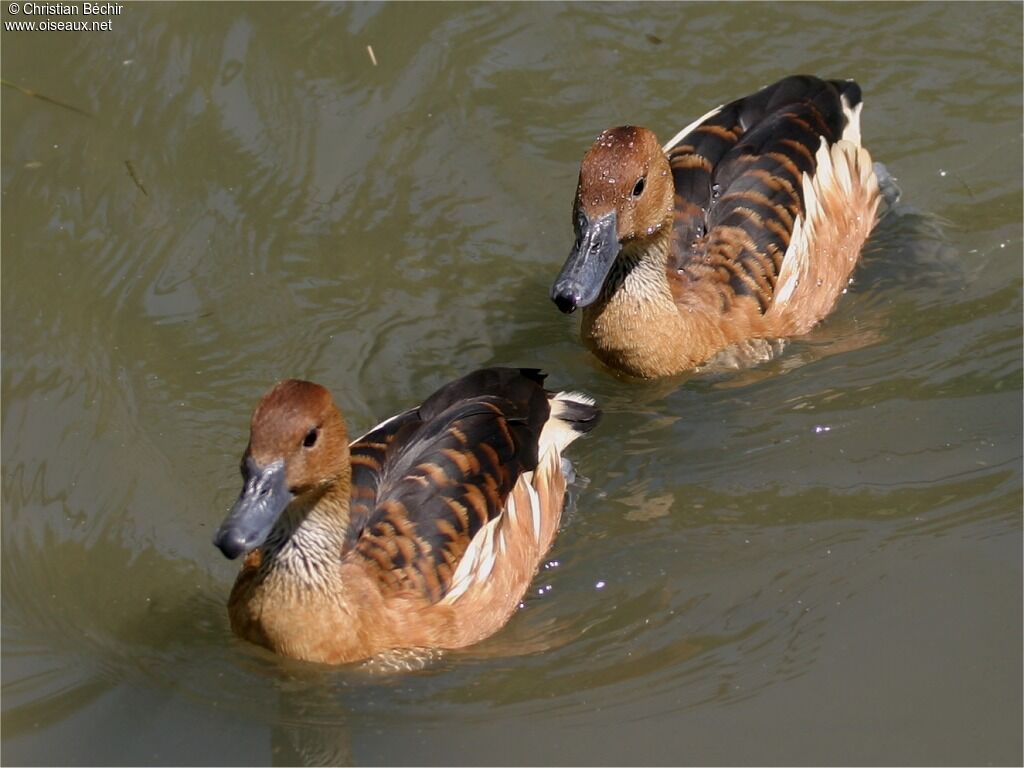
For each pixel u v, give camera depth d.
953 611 12.55
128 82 18.09
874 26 19.81
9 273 15.90
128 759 11.52
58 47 18.33
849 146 16.91
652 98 18.86
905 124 18.61
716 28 19.81
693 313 15.08
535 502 13.31
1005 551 13.08
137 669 12.27
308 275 16.38
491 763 11.47
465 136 18.23
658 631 12.63
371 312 16.00
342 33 19.28
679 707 11.90
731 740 11.56
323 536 11.65
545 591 13.13
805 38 19.67
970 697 11.79
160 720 11.84
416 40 19.33
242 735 11.75
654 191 14.35
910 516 13.56
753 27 19.83
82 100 17.80
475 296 16.34
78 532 13.51
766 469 14.23
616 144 14.20
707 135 16.20
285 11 19.42
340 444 11.44
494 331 15.92
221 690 12.11
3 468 14.05
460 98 18.70
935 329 15.84
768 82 19.03
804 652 12.30
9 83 17.58
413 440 12.86
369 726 11.82
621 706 11.93
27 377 14.91
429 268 16.61
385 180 17.61
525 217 17.31
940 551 13.14
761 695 11.95
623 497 14.07
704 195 15.73
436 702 12.02
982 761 11.24
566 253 16.94
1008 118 18.62
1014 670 11.98
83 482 13.94
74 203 16.69
